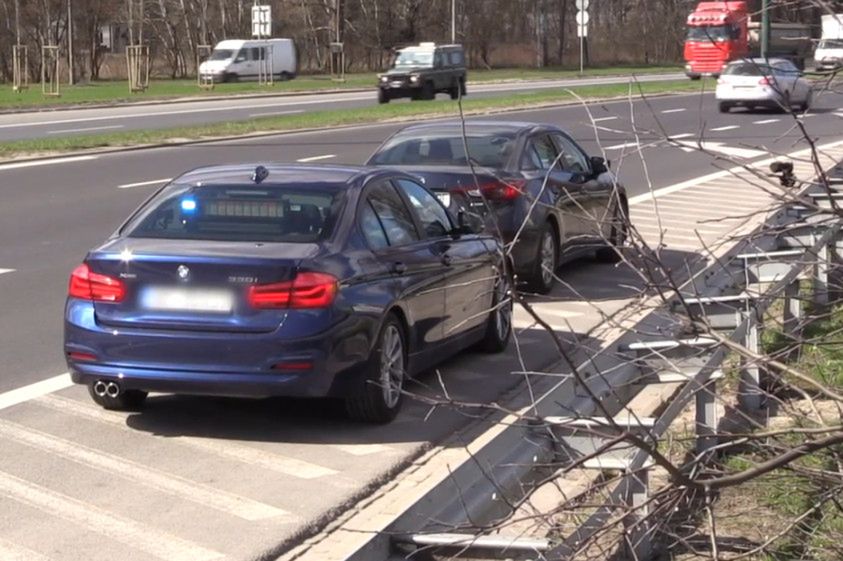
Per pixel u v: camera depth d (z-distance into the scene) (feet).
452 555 21.89
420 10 351.67
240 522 25.40
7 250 60.34
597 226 22.34
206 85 257.34
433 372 38.04
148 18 330.13
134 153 108.78
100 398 33.14
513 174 47.73
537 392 35.63
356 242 31.91
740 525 23.80
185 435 31.42
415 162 49.52
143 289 30.30
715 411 27.35
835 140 102.99
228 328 29.71
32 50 285.02
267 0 352.28
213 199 33.01
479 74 314.35
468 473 22.98
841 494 22.24
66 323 31.07
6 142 110.63
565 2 362.12
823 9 19.26
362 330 30.83
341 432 31.78
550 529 21.53
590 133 130.11
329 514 25.93
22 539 24.32
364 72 354.74
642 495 22.39
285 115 154.61
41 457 29.45
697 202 82.02
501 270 22.59
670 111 165.58
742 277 34.50
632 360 26.30
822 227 27.86
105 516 25.63
